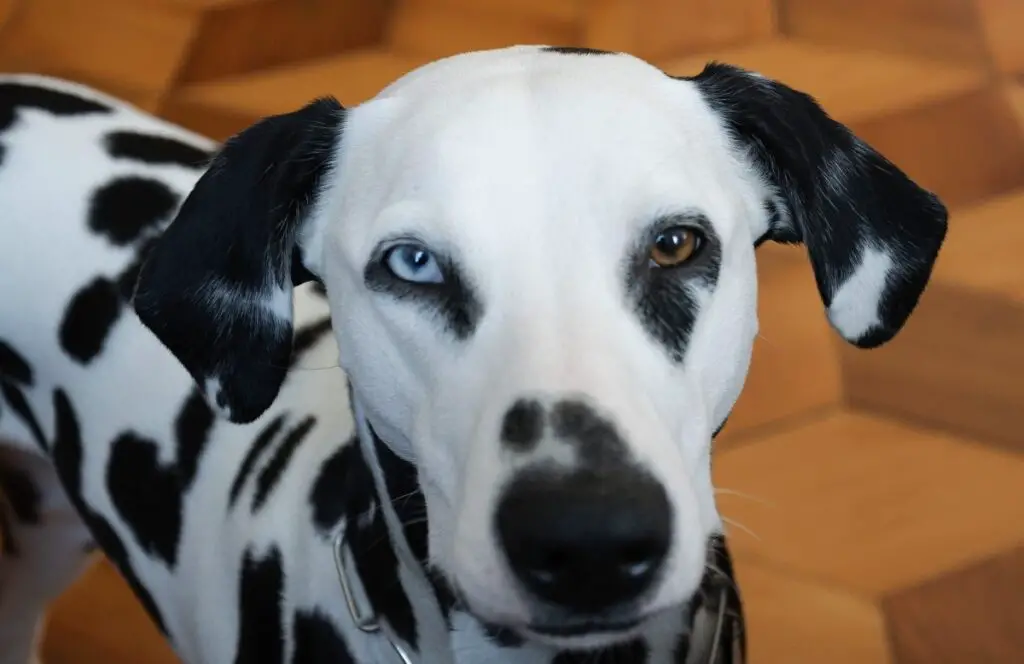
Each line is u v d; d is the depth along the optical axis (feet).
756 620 5.91
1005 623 5.82
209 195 3.34
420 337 2.98
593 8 9.30
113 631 6.38
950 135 8.13
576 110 2.89
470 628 3.40
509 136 2.85
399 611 3.58
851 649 5.79
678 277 2.94
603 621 2.65
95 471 4.79
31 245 4.75
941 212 3.46
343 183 3.36
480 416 2.73
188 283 3.39
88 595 6.54
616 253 2.82
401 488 3.39
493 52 3.35
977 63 8.68
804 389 6.82
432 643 3.55
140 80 8.96
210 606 4.38
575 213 2.80
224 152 3.36
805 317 7.14
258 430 4.43
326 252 3.39
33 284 4.75
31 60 9.25
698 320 2.98
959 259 7.38
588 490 2.47
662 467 2.59
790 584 6.03
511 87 2.99
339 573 3.75
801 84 8.59
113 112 5.12
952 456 6.48
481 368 2.81
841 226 3.33
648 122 2.94
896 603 5.92
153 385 4.61
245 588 4.18
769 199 3.47
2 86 5.11
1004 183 7.79
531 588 2.58
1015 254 7.37
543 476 2.50
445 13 9.31
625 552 2.50
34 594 5.99
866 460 6.48
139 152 4.93
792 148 3.28
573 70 3.08
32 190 4.78
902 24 9.05
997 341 6.95
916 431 6.60
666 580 2.60
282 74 8.86
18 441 5.29
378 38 9.12
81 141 4.91
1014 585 5.94
